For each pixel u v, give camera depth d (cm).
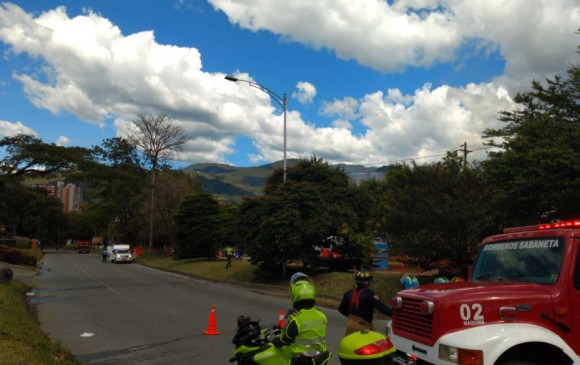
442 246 1781
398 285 1909
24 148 3275
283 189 2664
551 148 1358
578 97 1574
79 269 4262
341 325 1345
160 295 2147
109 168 3531
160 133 7300
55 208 12388
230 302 1908
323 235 2611
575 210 1375
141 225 6525
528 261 593
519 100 1722
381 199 2158
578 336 521
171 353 971
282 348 504
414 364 536
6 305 1287
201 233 4903
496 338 482
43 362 713
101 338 1133
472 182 1775
